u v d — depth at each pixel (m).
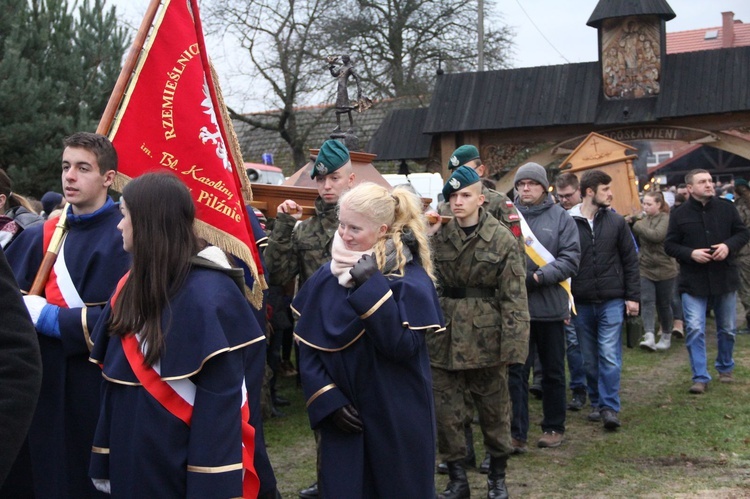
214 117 3.82
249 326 2.79
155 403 2.69
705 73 15.88
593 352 6.73
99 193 3.50
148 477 2.66
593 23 16.50
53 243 3.49
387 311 3.27
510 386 5.82
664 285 9.80
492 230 4.76
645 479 5.24
